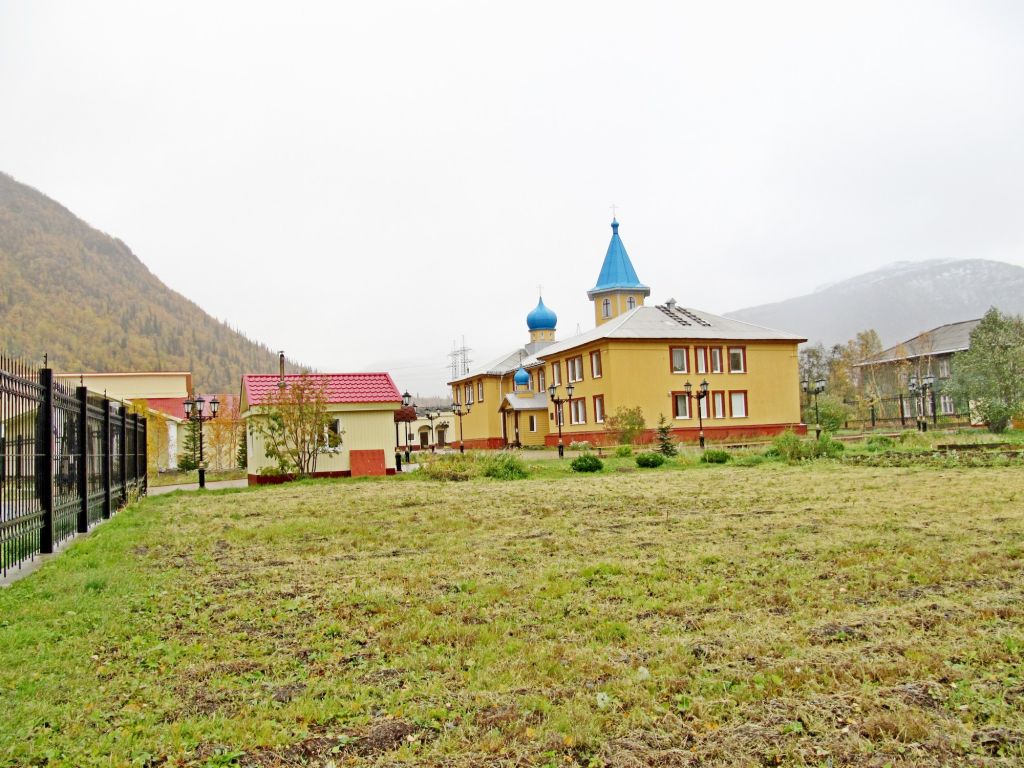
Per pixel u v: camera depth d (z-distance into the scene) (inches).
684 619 251.1
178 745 166.1
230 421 1886.1
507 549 395.9
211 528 527.8
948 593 273.1
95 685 202.7
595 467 1023.6
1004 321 1755.7
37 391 396.8
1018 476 705.0
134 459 802.2
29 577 338.3
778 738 162.1
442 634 240.8
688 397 1769.2
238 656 226.7
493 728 171.5
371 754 161.5
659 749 159.3
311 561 383.2
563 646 225.3
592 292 2375.7
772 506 542.3
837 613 252.1
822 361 3400.6
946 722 165.9
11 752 161.8
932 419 2150.6
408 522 526.6
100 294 6983.3
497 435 2406.5
